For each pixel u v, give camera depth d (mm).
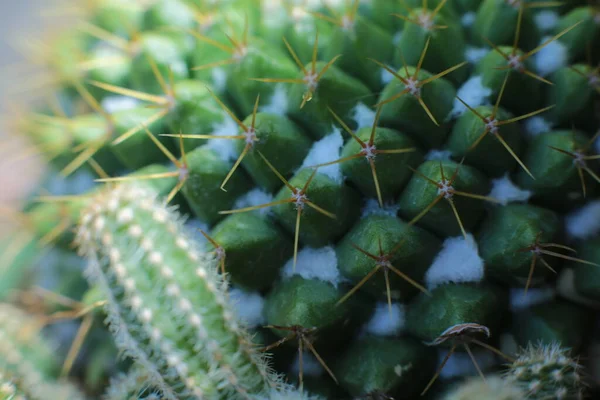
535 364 151
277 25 173
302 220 156
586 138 162
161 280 147
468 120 158
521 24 165
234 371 148
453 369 160
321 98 159
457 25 168
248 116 163
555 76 165
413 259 156
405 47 164
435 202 154
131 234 149
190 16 179
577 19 166
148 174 168
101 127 173
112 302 149
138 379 160
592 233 162
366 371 157
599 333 161
